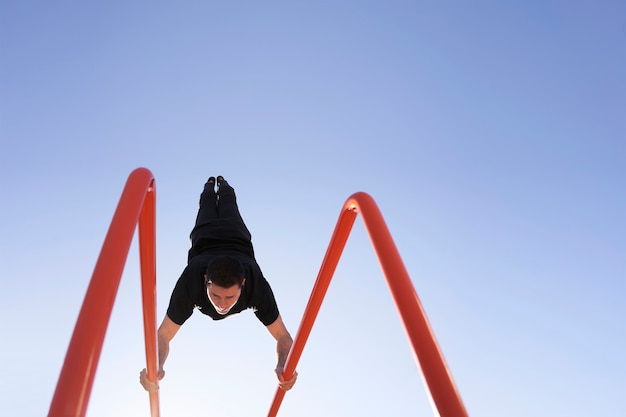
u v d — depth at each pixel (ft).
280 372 12.51
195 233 13.70
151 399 12.46
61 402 4.28
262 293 12.26
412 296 5.93
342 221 9.94
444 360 5.15
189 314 12.06
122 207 6.42
